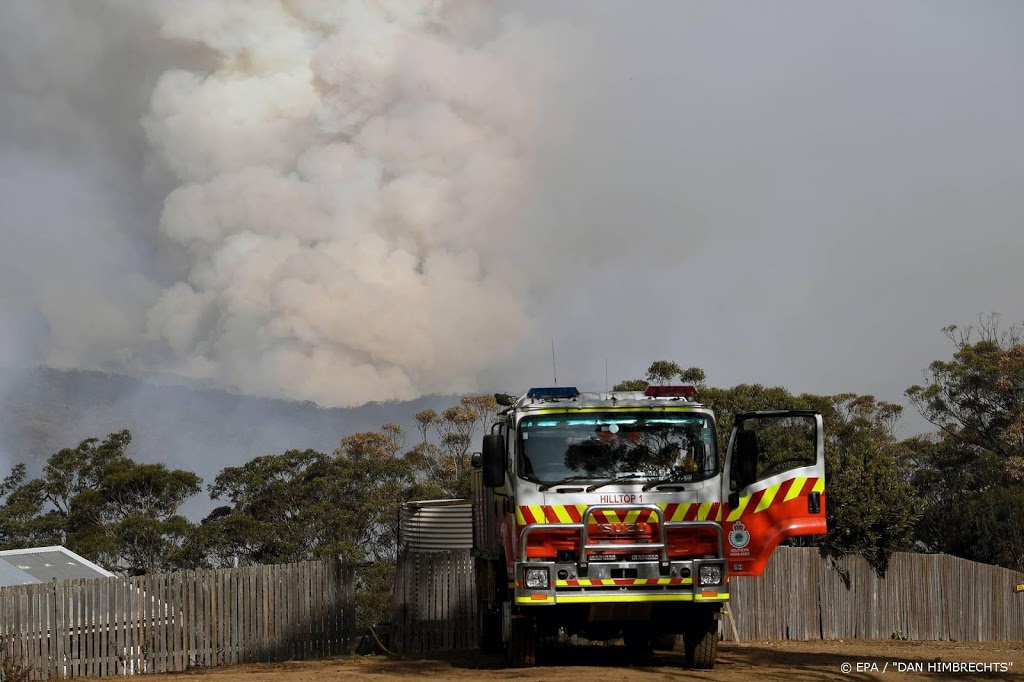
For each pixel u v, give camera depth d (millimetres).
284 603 19359
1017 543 41312
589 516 13594
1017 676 14938
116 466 61719
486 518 17375
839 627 26344
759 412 13969
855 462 27344
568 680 12531
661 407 14125
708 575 13578
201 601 18422
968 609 29250
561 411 14078
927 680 13570
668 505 13734
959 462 56938
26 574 26828
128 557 54969
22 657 16578
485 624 17984
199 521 61000
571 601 13492
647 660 15859
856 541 27141
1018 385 58906
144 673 17547
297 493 58781
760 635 24750
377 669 15312
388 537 58281
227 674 15750
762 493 13891
